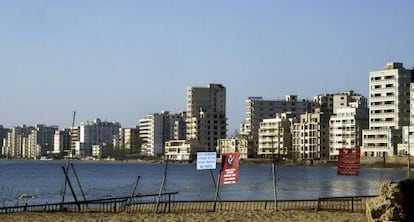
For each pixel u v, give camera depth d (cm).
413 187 3434
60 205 5134
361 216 4422
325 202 5906
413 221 3303
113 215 4488
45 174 18038
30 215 4459
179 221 4144
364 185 11706
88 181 13912
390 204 3322
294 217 4362
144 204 5584
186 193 9050
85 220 4153
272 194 8906
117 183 12812
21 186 11294
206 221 4144
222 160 4581
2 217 4319
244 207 5422
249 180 13850
